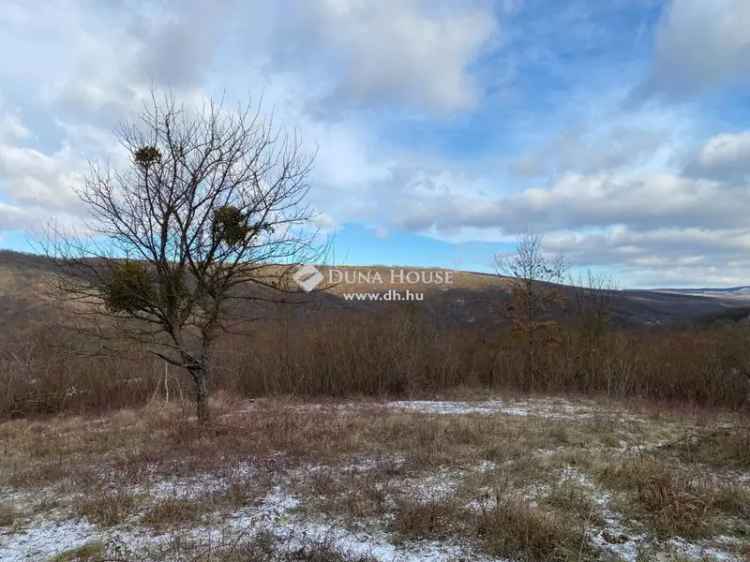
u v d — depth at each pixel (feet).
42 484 21.63
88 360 50.60
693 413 43.86
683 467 23.26
